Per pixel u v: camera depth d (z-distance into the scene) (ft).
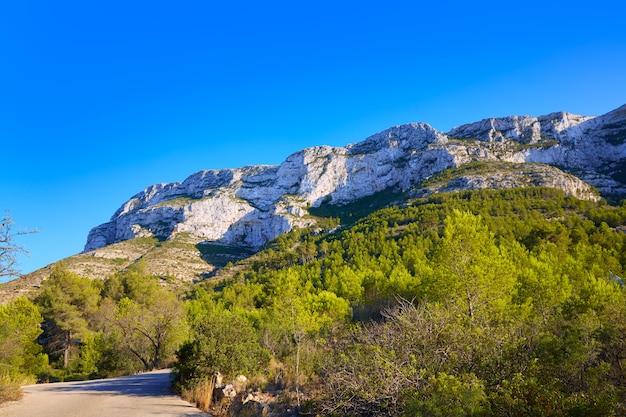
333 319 87.66
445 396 17.66
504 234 185.57
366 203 537.24
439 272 61.21
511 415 16.57
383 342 24.23
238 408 31.63
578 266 99.40
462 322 24.03
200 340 43.04
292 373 40.88
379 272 132.67
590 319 25.88
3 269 33.09
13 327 83.51
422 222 271.08
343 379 22.89
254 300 179.93
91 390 49.32
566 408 16.14
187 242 503.61
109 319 112.98
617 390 17.76
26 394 45.91
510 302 59.57
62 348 129.59
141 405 36.40
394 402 19.98
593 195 369.91
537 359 18.92
